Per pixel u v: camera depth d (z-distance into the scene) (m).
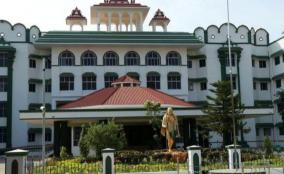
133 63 56.28
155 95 43.56
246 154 31.78
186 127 41.81
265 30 64.31
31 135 55.41
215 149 32.75
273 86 62.78
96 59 55.56
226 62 60.09
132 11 61.22
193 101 59.78
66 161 31.69
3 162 41.72
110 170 20.55
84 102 44.00
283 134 59.97
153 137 41.44
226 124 35.78
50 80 56.53
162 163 28.70
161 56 56.91
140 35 56.66
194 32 60.53
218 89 35.75
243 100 59.88
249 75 60.62
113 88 45.34
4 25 56.50
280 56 61.09
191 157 22.03
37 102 56.66
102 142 30.94
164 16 63.38
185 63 57.28
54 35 54.94
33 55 56.56
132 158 29.25
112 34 56.25
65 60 55.16
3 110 54.97
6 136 54.34
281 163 27.00
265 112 41.97
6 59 55.69
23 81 55.78
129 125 45.09
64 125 40.44
